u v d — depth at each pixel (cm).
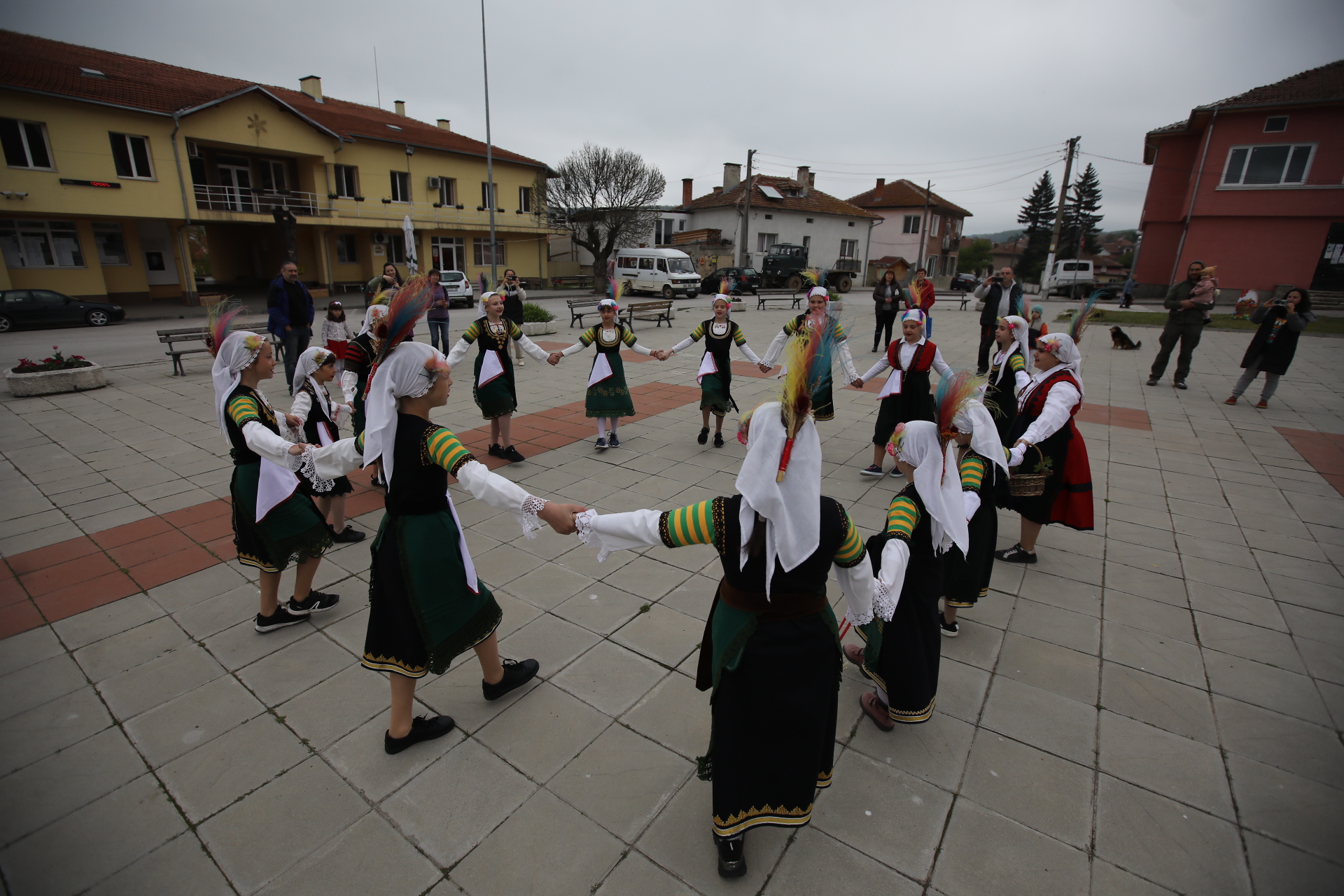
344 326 875
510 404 601
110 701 294
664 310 1744
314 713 288
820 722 204
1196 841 231
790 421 186
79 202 1962
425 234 2950
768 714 200
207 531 462
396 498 245
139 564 416
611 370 634
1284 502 543
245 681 308
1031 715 293
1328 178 2177
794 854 225
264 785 250
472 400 854
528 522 222
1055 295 3172
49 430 703
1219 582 412
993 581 411
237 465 317
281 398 837
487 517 495
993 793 251
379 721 284
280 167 2572
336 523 442
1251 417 818
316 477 285
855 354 1277
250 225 2638
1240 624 365
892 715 265
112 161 2011
